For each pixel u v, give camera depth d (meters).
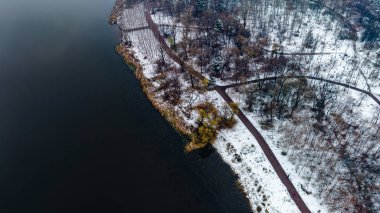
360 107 136.62
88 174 103.75
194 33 182.25
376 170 106.81
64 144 113.69
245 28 186.25
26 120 122.69
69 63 156.88
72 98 134.88
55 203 95.06
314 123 124.75
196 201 98.19
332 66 162.38
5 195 97.06
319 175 104.69
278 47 172.38
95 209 93.69
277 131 121.50
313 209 95.69
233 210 96.56
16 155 109.12
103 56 164.50
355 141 116.50
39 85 141.00
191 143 116.38
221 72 149.00
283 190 100.88
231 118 124.00
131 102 135.75
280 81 140.62
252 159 111.12
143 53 166.38
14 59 157.12
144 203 96.00
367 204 97.31
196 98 136.75
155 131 122.19
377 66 165.50
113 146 114.19
